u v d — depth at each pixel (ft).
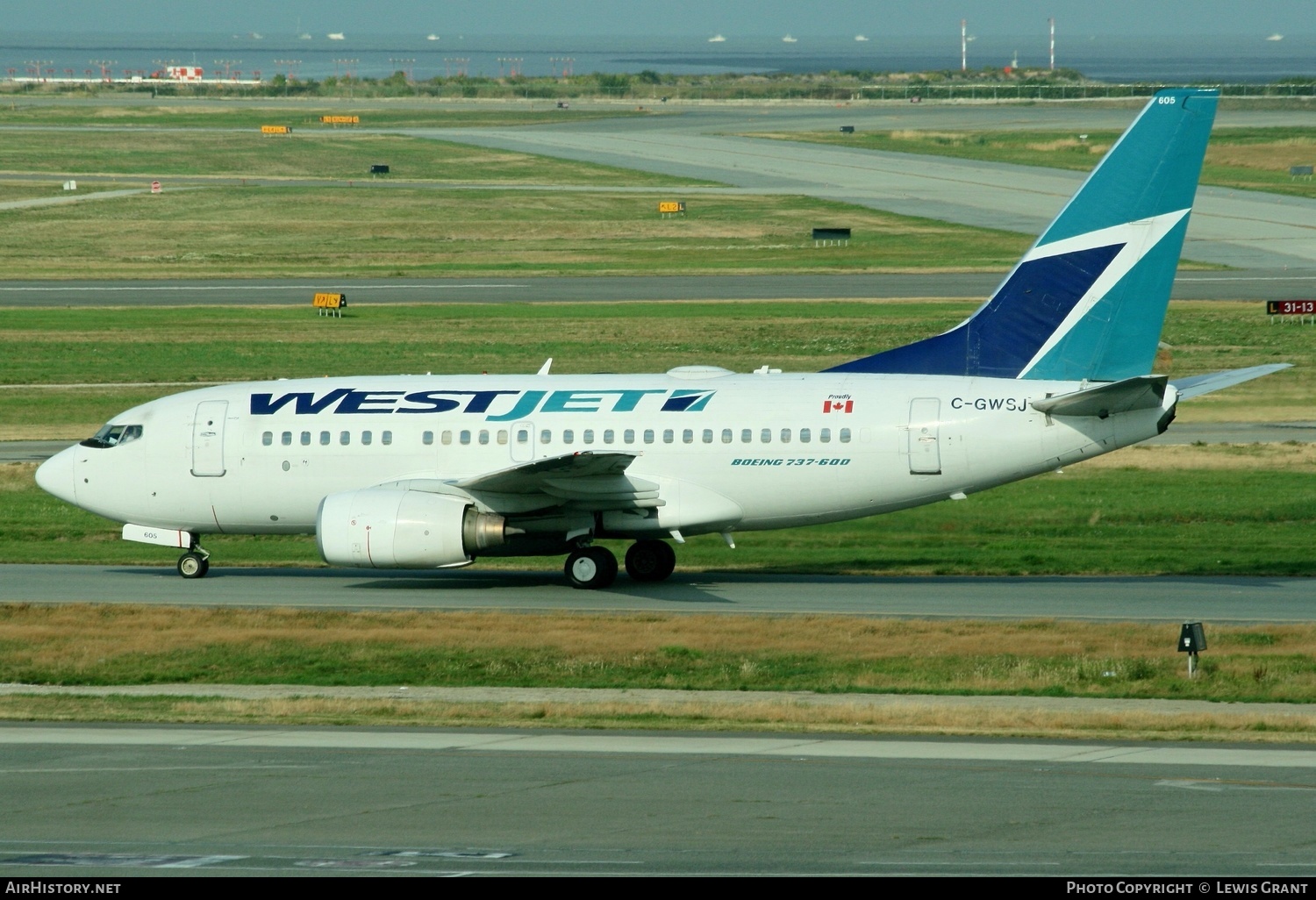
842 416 482.28
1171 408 469.57
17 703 352.28
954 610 451.12
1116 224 470.80
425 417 507.30
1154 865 221.87
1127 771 279.69
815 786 270.87
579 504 490.49
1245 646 394.73
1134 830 240.32
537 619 445.37
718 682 370.53
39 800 264.93
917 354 494.59
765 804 258.37
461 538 478.59
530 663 393.50
